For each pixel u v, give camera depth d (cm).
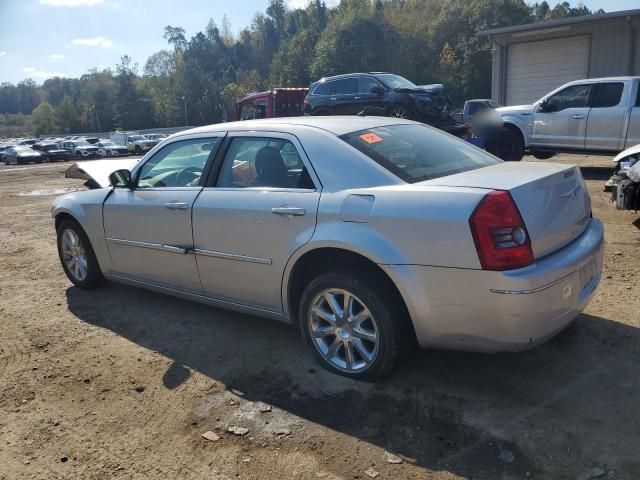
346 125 390
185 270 435
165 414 331
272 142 391
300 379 359
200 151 436
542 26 1620
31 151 4069
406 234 309
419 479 261
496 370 354
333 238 332
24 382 379
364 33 6034
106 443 306
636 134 1038
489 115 1235
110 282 580
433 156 375
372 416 313
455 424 301
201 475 275
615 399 314
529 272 287
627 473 256
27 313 509
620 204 694
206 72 11756
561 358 363
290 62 7469
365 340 343
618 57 1595
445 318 306
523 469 263
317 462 279
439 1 8625
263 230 372
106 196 499
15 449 305
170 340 434
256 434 305
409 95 1266
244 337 429
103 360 406
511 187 299
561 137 1138
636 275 510
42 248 775
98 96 11306
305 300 361
